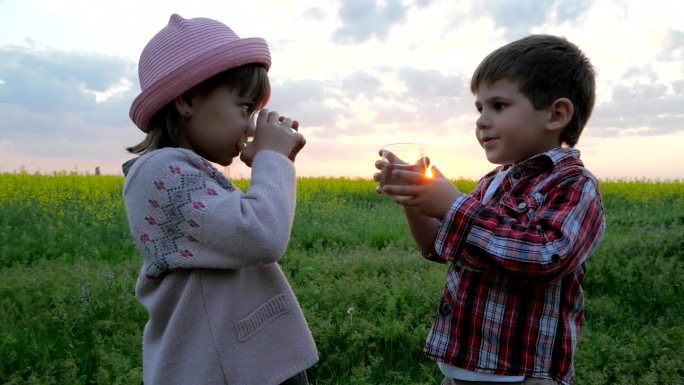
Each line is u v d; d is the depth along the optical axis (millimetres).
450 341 1898
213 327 1746
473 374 1857
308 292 4953
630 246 7070
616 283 5832
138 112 1854
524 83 1842
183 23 1873
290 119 1979
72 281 5430
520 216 1825
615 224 11031
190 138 1880
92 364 3705
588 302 5227
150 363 1836
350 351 3828
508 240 1693
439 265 6340
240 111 1854
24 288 5207
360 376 3490
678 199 16766
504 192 1952
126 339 3963
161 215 1727
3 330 4184
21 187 13438
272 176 1801
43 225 9055
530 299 1815
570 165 1849
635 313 5207
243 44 1826
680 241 7273
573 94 1889
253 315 1816
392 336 4000
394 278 5500
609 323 4910
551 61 1857
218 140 1848
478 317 1851
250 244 1680
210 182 1766
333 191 18703
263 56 1879
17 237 8344
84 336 4168
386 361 3879
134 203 1774
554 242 1677
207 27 1864
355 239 8891
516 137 1875
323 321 4090
